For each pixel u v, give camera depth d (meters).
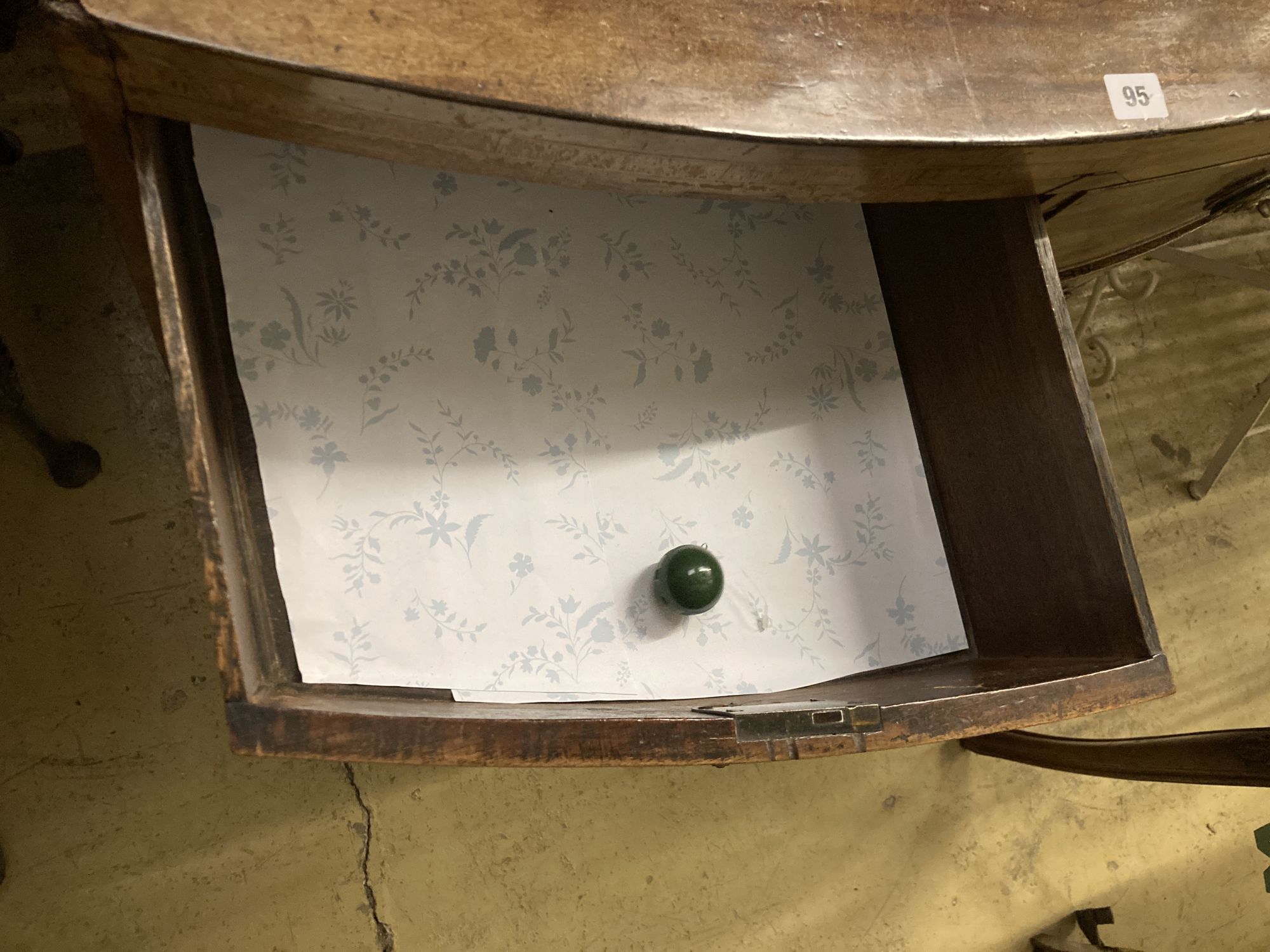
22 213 0.62
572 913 0.64
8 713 0.57
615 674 0.47
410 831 0.63
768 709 0.38
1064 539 0.48
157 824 0.58
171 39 0.27
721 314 0.53
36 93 0.63
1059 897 0.75
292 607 0.41
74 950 0.56
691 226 0.53
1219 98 0.41
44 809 0.57
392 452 0.44
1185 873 0.79
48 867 0.56
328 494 0.42
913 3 0.37
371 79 0.29
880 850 0.72
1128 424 0.86
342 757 0.30
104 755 0.58
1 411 0.55
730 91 0.33
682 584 0.46
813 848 0.70
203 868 0.58
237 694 0.29
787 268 0.55
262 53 0.28
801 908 0.69
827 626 0.52
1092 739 0.63
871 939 0.70
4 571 0.58
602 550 0.48
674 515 0.50
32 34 0.62
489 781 0.65
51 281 0.62
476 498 0.45
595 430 0.49
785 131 0.34
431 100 0.30
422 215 0.46
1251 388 0.89
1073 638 0.48
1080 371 0.45
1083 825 0.77
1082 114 0.39
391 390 0.44
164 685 0.60
